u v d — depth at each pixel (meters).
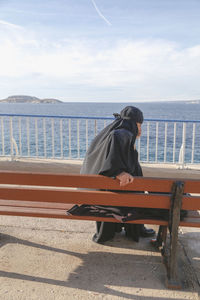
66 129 35.62
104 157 2.56
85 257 3.04
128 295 2.46
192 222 2.59
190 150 24.23
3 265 2.87
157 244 3.22
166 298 2.43
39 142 26.61
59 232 3.61
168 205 2.54
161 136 33.19
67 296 2.43
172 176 6.29
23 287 2.53
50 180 2.56
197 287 2.58
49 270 2.80
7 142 26.19
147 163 6.86
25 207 2.89
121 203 2.58
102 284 2.60
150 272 2.80
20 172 2.59
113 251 3.17
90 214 2.72
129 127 2.71
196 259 3.02
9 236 3.48
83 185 2.55
